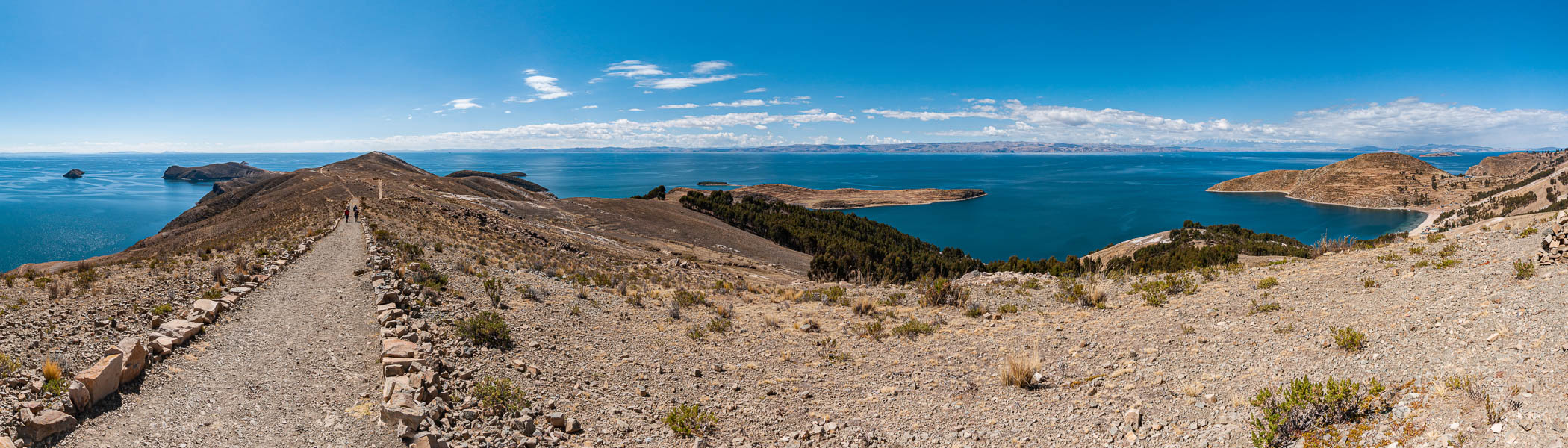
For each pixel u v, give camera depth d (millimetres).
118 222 143000
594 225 68562
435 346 11492
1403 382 7363
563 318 14891
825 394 10406
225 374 10016
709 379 11141
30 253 102875
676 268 34406
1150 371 9820
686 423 8844
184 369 10086
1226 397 8250
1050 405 9117
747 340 13953
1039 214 195875
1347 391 6867
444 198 74812
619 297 18578
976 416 9102
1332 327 10188
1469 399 6348
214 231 49094
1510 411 5832
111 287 15922
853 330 14594
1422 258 14859
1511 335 7746
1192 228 73812
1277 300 12922
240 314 14156
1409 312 10078
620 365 11586
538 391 9773
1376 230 163000
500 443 7695
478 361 10812
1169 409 8258
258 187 132000
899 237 86125
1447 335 8523
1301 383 7160
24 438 7059
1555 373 6277
